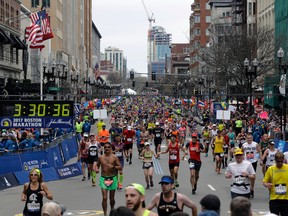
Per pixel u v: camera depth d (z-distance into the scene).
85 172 37.25
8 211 23.89
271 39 84.19
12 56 84.06
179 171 38.59
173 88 184.38
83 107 92.56
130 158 42.94
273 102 67.75
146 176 29.69
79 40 187.25
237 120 59.34
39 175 17.44
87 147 33.53
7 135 38.09
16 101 39.53
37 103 39.62
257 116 69.19
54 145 41.19
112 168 21.56
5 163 32.34
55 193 28.81
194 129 50.66
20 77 92.88
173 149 29.56
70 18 158.12
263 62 84.19
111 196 21.70
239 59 81.31
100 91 175.88
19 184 32.50
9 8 81.94
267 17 100.31
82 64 188.62
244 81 83.81
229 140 43.31
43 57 107.44
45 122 39.66
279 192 17.20
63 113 39.69
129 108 127.44
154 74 104.81
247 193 19.00
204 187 30.44
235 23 116.75
